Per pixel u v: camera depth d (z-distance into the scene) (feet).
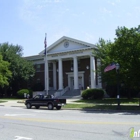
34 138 30.60
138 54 72.95
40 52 169.07
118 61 77.41
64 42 159.94
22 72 168.04
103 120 47.96
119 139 29.09
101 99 122.21
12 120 50.06
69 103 102.68
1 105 108.47
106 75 101.14
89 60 162.40
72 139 29.43
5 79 143.23
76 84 151.74
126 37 75.46
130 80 78.02
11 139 30.14
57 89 171.83
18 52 191.42
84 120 48.34
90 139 29.19
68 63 172.76
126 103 95.76
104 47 120.78
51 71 181.68
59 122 45.55
